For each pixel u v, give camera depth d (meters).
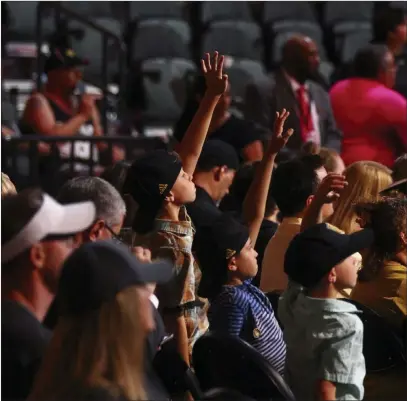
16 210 7.21
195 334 9.57
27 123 18.64
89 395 6.28
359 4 28.56
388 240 9.57
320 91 17.75
